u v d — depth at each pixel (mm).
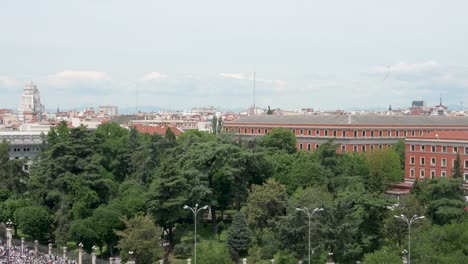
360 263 114812
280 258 116188
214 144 154125
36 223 142500
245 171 152750
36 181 155750
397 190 182625
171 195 134250
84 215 142625
